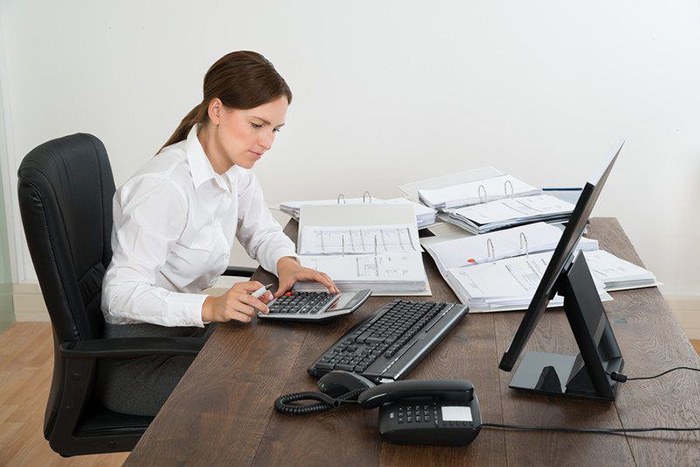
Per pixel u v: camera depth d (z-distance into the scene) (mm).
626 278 2189
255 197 2613
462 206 2814
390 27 3797
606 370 1670
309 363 1771
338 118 3920
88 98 3971
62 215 2123
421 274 2227
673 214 3893
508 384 1670
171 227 2223
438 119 3883
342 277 2230
